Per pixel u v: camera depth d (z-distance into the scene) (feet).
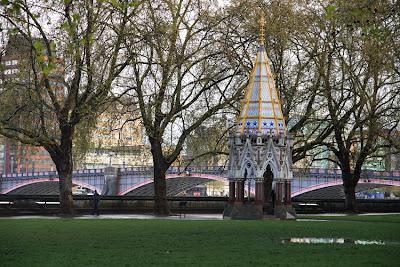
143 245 97.45
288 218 176.14
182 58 215.92
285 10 231.71
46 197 222.89
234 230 126.00
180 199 234.58
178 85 216.33
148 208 232.94
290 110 244.83
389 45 215.72
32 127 222.07
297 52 243.81
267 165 176.65
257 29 226.99
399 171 383.86
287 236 114.93
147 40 206.59
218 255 85.40
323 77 236.84
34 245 97.09
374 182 387.34
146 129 216.13
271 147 175.83
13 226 134.62
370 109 253.65
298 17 234.17
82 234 115.55
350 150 263.90
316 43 236.02
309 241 107.34
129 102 219.82
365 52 223.30
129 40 206.59
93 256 83.92
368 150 242.17
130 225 139.13
